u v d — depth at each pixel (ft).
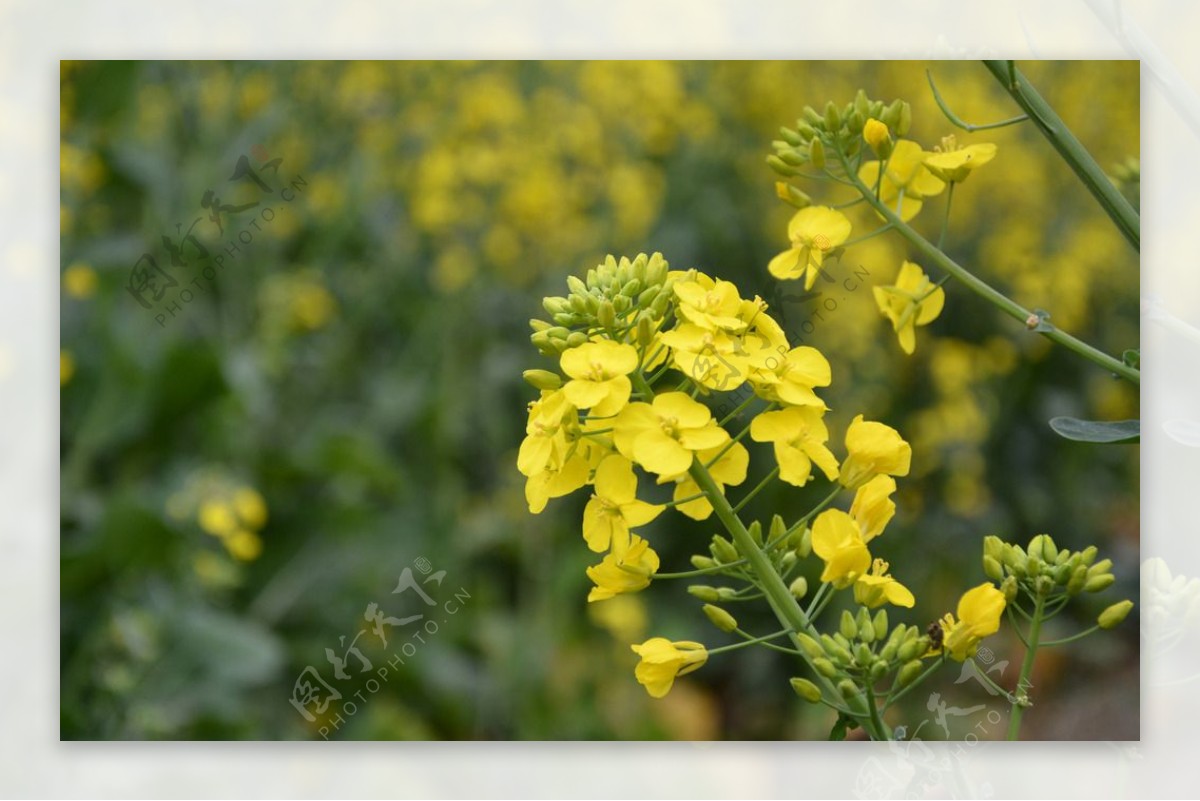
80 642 2.45
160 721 2.31
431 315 3.39
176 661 2.46
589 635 2.99
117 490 2.81
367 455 2.96
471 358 3.43
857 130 1.72
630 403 1.55
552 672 2.84
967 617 1.55
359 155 3.55
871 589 1.56
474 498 3.32
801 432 1.55
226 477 2.72
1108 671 2.83
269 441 3.20
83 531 2.69
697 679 3.01
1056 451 3.49
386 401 3.31
